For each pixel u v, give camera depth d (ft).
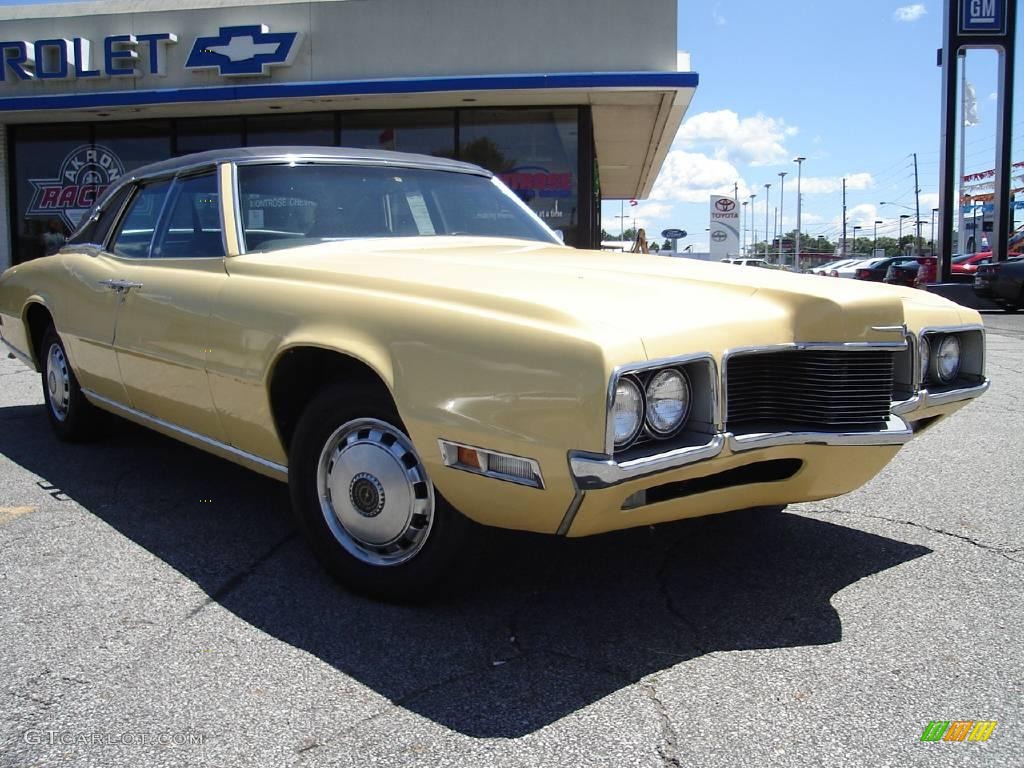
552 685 7.78
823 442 8.57
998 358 31.55
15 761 6.55
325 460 9.55
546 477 7.47
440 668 8.05
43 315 16.26
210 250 11.66
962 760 6.69
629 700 7.54
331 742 6.84
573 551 11.16
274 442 10.19
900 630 8.98
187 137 45.98
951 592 9.98
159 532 11.62
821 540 11.75
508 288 8.58
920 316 10.80
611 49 39.55
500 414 7.66
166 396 11.87
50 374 16.22
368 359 8.57
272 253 11.13
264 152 12.26
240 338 10.12
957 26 67.36
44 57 43.78
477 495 8.04
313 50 41.78
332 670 7.99
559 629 8.92
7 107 43.45
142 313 12.09
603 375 7.18
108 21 43.42
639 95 40.65
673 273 10.10
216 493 13.38
